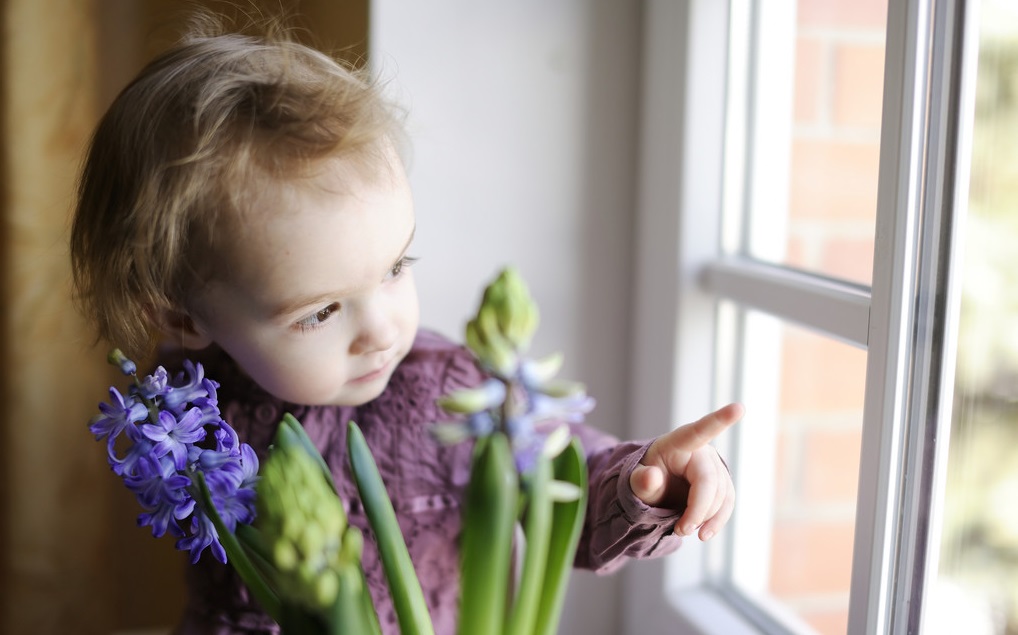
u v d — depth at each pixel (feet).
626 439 3.47
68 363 3.96
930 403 2.15
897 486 2.17
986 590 2.14
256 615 2.71
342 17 3.38
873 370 2.20
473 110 3.18
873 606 2.21
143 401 1.69
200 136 2.10
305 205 2.06
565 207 3.31
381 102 2.30
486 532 1.42
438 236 3.23
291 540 1.37
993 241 2.08
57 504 4.01
